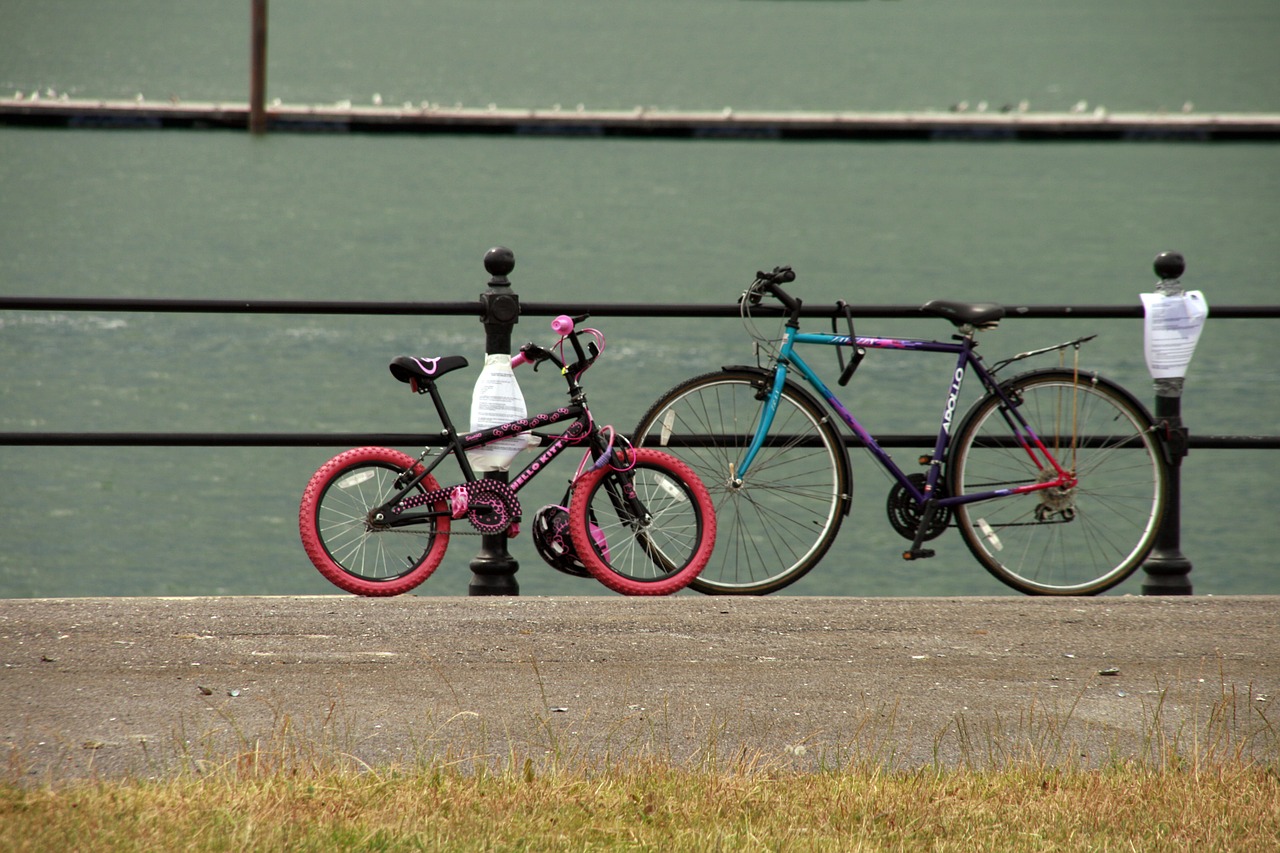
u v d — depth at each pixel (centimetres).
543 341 11656
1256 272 17212
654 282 15975
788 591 6638
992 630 2100
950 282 16525
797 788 1504
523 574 7156
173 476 8719
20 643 1919
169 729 1619
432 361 2275
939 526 2417
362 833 1330
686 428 2394
